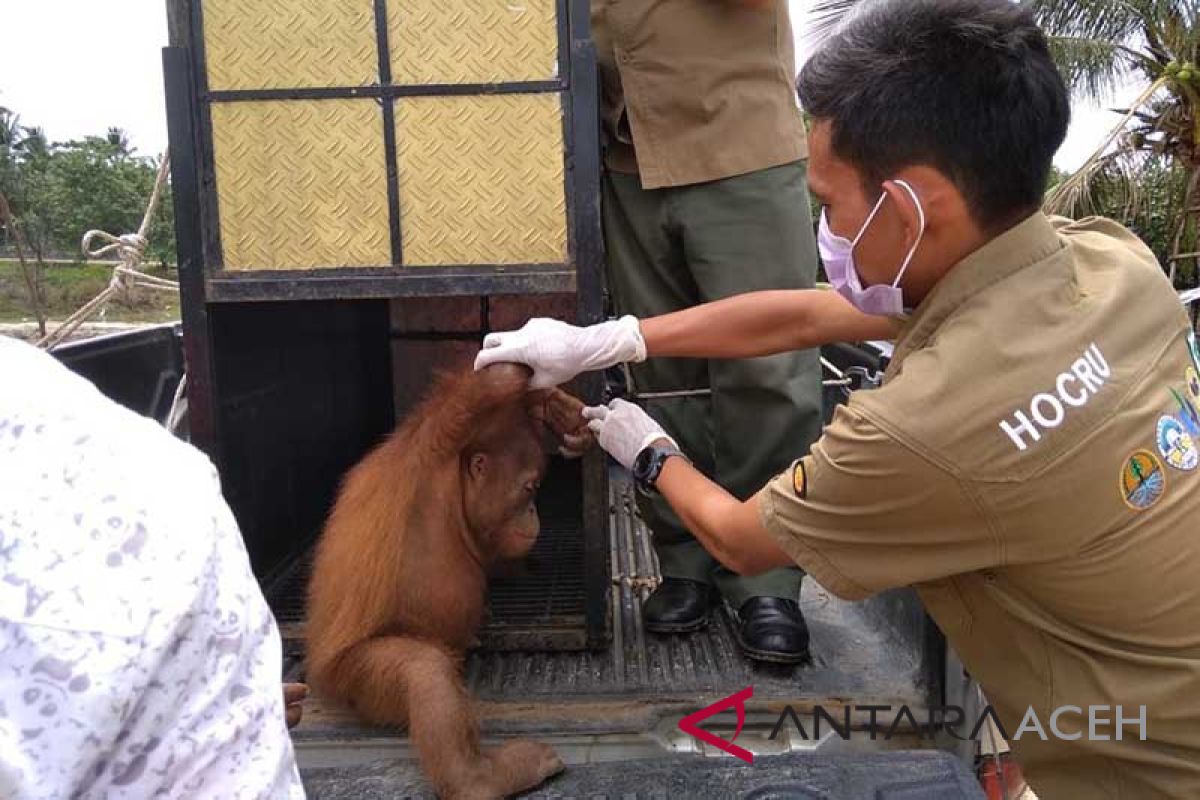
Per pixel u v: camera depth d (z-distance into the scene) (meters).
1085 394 1.32
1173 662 1.37
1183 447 1.39
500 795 1.62
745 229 2.26
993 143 1.32
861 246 1.47
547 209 1.95
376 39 1.91
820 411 2.37
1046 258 1.39
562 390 2.31
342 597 1.87
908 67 1.33
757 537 1.60
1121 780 1.47
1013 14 1.34
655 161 2.26
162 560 0.82
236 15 1.91
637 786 1.63
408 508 1.93
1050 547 1.35
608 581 2.14
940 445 1.31
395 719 1.80
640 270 2.45
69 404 0.88
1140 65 10.27
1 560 0.78
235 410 2.30
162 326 3.39
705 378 2.51
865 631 2.32
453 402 1.94
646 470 1.87
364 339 3.52
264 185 1.96
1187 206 10.12
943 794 1.58
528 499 2.06
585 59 1.90
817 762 1.68
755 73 2.23
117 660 0.77
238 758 0.87
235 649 0.88
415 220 1.96
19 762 0.73
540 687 2.02
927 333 1.44
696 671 2.09
